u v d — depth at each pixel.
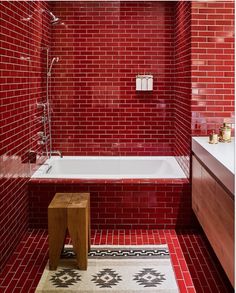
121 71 5.57
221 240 3.04
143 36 5.53
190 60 4.36
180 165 5.05
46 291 3.13
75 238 3.45
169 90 5.60
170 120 5.63
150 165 5.47
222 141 4.04
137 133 5.66
